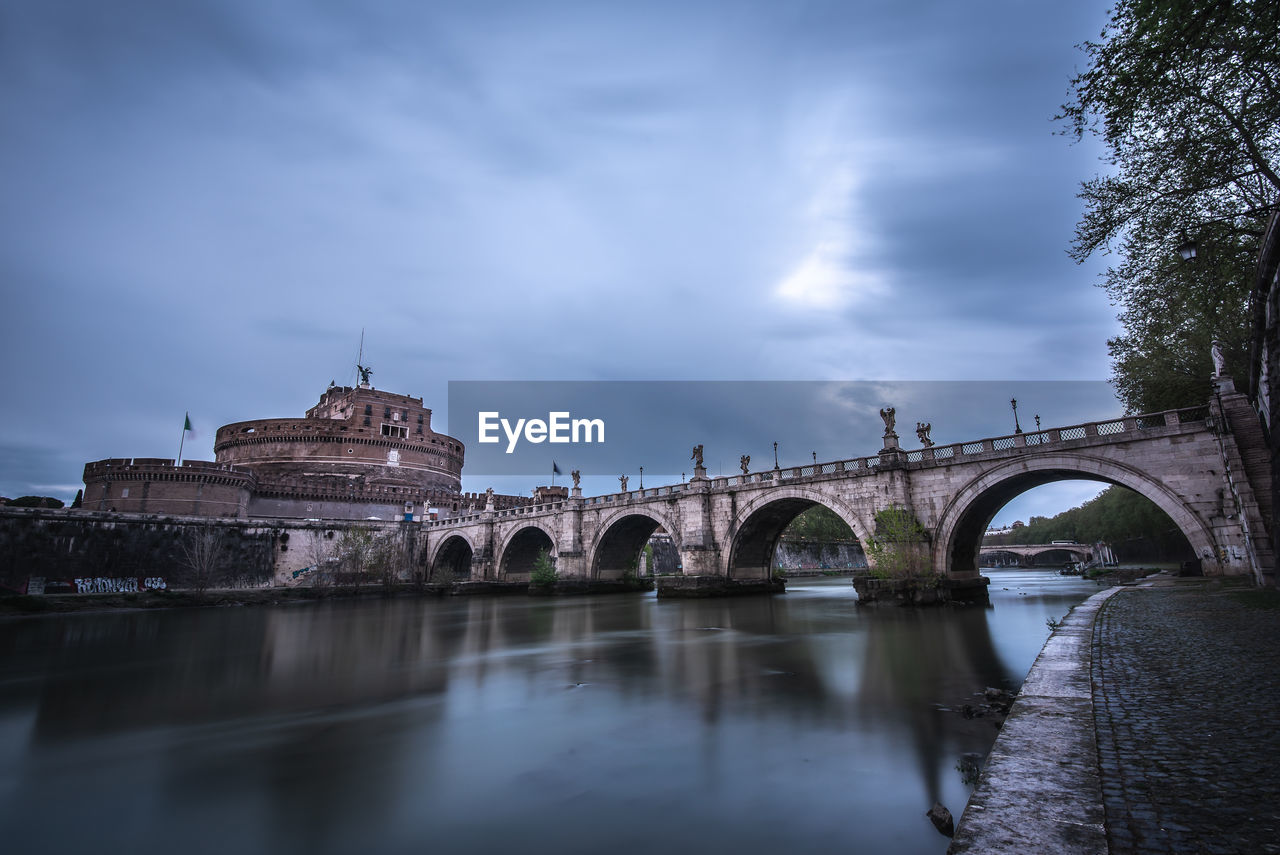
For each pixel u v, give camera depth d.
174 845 9.05
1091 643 13.87
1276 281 20.30
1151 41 13.38
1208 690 8.98
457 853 8.44
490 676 20.38
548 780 10.85
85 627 39.00
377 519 88.25
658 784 10.49
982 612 33.50
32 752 13.20
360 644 29.39
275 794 10.66
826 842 8.30
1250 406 28.70
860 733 12.75
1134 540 87.44
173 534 61.78
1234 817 5.04
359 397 101.19
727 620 35.16
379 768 11.70
